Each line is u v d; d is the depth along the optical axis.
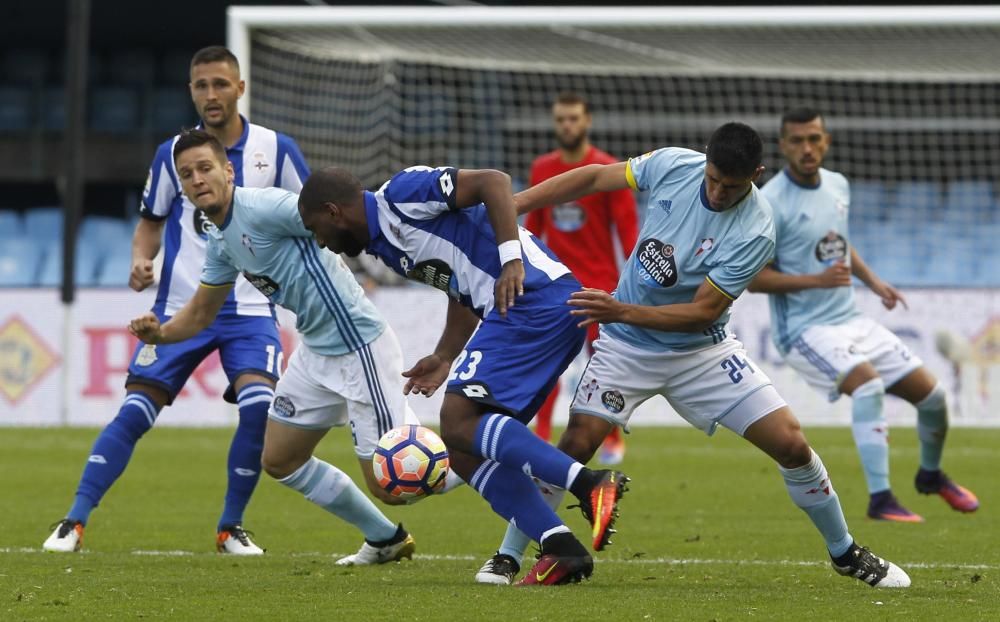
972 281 69.75
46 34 90.38
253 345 26.86
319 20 54.34
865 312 57.44
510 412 19.67
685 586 20.69
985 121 75.31
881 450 31.53
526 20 54.69
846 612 17.84
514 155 75.31
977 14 54.56
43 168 87.81
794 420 20.75
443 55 64.50
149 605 18.30
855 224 71.94
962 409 57.28
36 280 76.38
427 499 36.09
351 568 23.02
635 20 54.66
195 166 21.89
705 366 21.06
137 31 89.69
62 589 19.81
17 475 40.25
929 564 23.94
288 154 27.84
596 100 76.50
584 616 17.30
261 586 20.23
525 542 21.11
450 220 20.20
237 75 27.42
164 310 27.61
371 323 22.69
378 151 70.25
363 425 22.89
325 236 20.41
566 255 40.91
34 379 57.53
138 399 26.62
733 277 19.98
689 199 20.53
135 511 32.47
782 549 26.12
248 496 25.97
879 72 64.62
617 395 21.48
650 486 38.53
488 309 20.17
